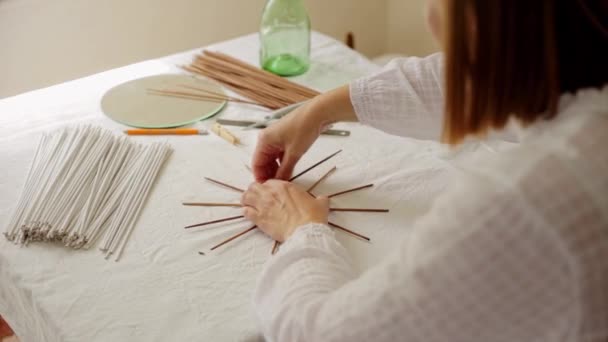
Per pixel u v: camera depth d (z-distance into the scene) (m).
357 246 0.83
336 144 1.06
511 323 0.51
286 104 1.17
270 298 0.69
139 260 0.81
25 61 1.80
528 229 0.47
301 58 1.32
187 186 0.95
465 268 0.49
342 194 0.94
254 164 0.98
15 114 1.15
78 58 1.90
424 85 0.94
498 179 0.48
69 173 0.95
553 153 0.48
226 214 0.90
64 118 1.13
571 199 0.46
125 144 1.03
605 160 0.47
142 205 0.91
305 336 0.61
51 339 0.76
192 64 1.31
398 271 0.53
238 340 0.70
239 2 2.13
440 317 0.52
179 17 2.03
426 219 0.53
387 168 1.00
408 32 2.56
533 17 0.46
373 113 0.96
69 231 0.85
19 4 1.71
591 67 0.50
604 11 0.47
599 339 0.48
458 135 0.54
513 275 0.48
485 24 0.47
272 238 0.85
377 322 0.55
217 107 1.16
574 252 0.46
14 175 0.98
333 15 2.43
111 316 0.73
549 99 0.50
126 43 1.97
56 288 0.77
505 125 0.54
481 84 0.50
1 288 0.90
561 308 0.48
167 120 1.12
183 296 0.76
